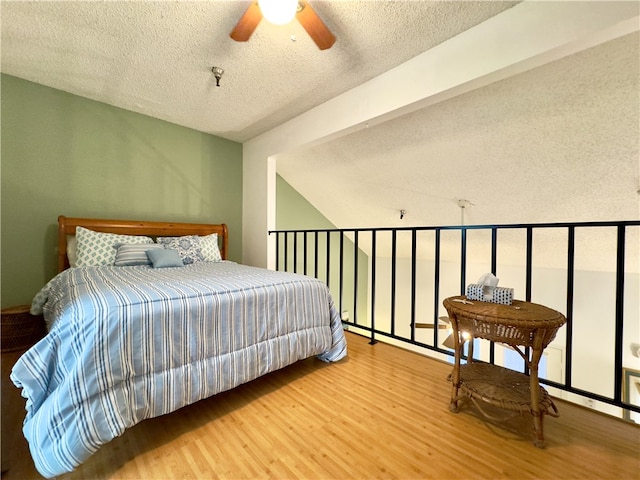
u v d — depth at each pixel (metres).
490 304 1.35
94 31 1.78
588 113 2.12
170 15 1.66
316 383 1.64
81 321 1.04
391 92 2.16
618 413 3.43
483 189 3.27
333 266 5.55
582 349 3.71
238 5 1.59
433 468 1.04
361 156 3.59
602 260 3.46
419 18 1.66
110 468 1.04
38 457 0.93
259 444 1.16
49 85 2.44
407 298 5.36
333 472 1.03
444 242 4.52
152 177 3.08
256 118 3.07
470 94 2.35
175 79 2.33
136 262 2.36
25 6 1.58
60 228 2.40
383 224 4.88
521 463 1.06
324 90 2.48
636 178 2.46
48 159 2.47
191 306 1.28
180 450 1.12
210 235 3.10
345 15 1.64
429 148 3.04
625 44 1.68
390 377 1.71
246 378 1.43
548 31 1.47
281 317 1.62
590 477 1.00
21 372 0.97
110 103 2.75
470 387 1.30
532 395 1.16
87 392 0.99
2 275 2.29
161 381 1.17
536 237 3.58
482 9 1.60
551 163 2.63
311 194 4.95
